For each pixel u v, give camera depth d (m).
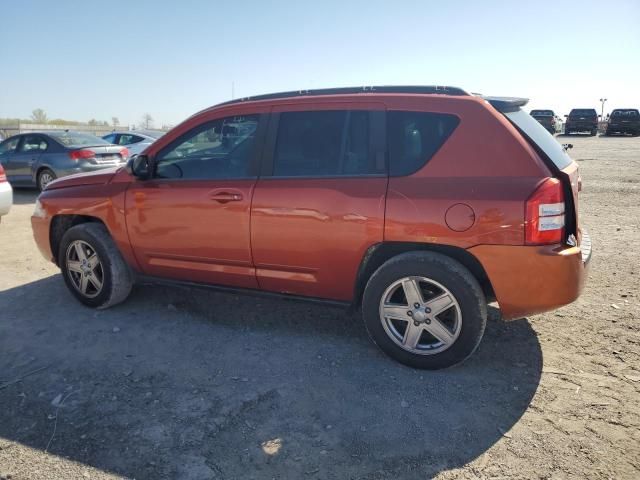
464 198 3.14
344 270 3.55
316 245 3.56
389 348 3.51
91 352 3.79
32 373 3.49
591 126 37.25
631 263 5.66
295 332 4.10
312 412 2.99
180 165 4.12
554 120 35.28
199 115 4.07
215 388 3.27
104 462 2.59
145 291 5.05
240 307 4.64
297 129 3.72
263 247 3.74
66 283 4.70
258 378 3.39
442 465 2.54
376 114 3.50
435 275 3.25
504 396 3.13
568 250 3.08
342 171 3.55
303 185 3.58
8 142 12.05
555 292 3.07
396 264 3.35
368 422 2.89
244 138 3.89
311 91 3.87
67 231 4.54
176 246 4.11
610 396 3.10
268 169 3.76
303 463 2.57
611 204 9.43
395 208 3.29
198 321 4.34
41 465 2.57
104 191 4.39
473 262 3.29
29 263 6.11
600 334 3.93
